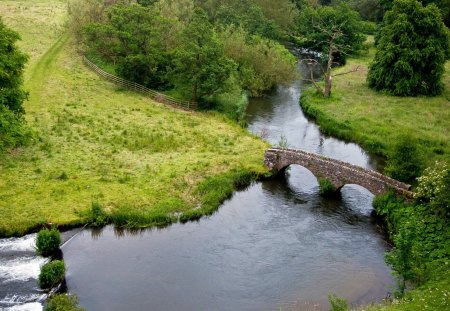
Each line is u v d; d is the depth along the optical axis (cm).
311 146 5597
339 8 10319
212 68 6288
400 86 7144
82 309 2712
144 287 3047
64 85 6844
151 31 6862
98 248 3425
